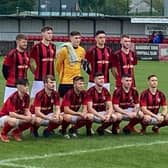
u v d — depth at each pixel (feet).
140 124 47.93
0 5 233.96
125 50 47.14
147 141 41.24
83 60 46.68
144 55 154.71
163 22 187.73
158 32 181.68
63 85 46.34
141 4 229.04
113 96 43.96
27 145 38.91
